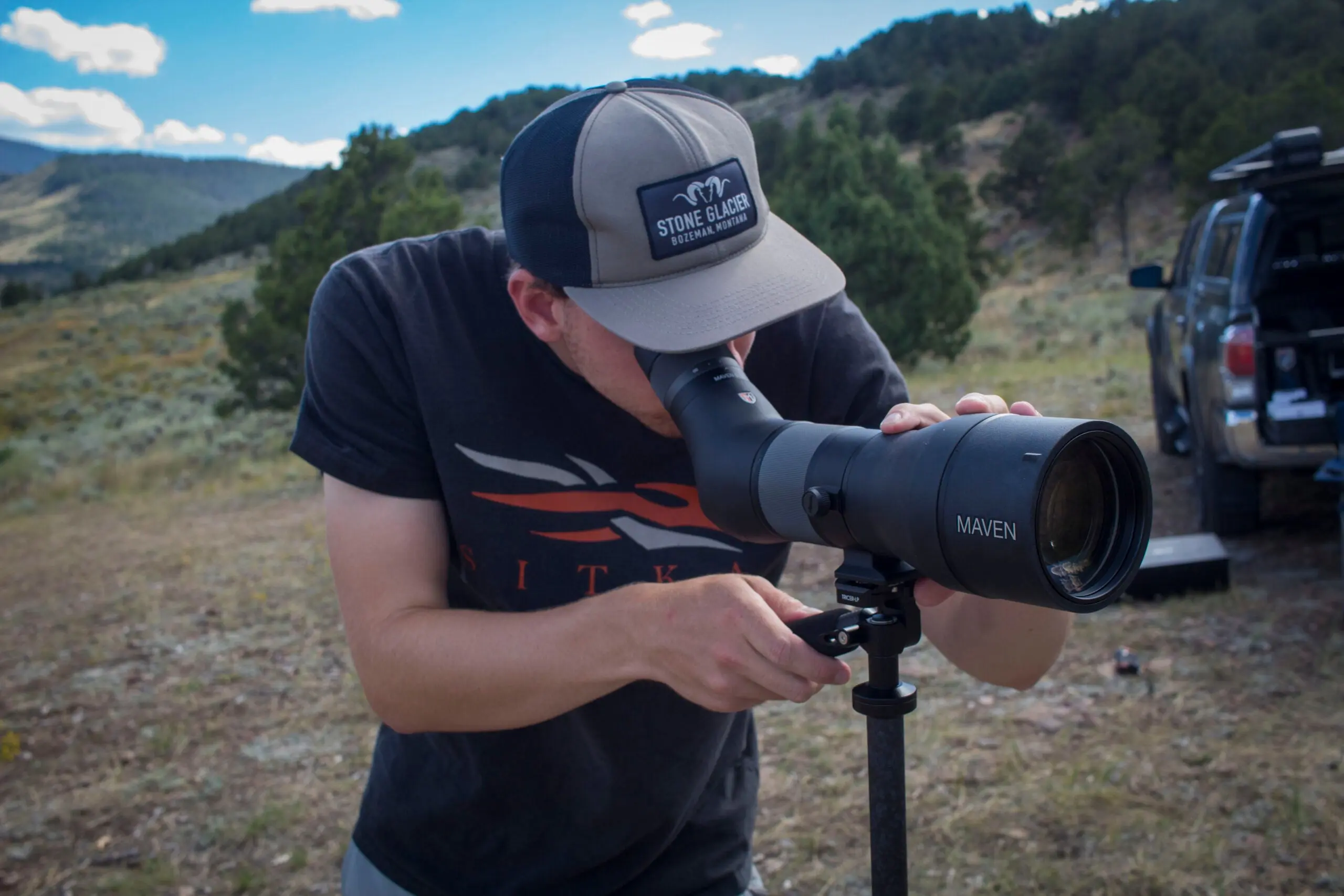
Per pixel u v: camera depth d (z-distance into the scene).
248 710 4.62
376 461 1.33
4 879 3.34
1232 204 5.77
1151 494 0.86
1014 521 0.76
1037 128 53.88
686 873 1.61
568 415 1.37
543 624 1.12
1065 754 3.30
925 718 3.68
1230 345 4.82
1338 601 4.27
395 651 1.21
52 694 5.05
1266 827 2.79
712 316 1.13
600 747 1.46
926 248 15.73
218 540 8.83
